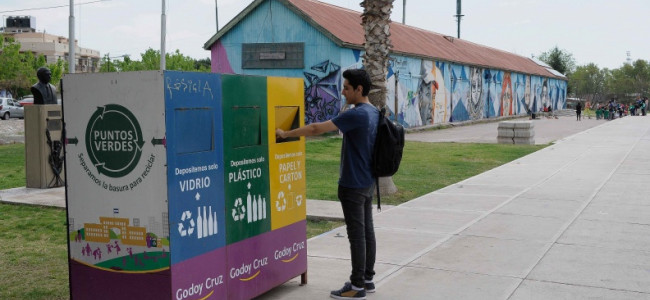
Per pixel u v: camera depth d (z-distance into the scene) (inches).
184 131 165.0
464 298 211.6
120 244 166.2
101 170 166.2
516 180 518.3
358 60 1171.9
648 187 470.9
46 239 316.2
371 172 206.2
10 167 622.2
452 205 397.4
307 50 1137.4
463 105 1777.8
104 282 169.8
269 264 205.9
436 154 792.3
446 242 294.2
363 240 207.3
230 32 1196.5
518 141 954.1
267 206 204.2
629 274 240.1
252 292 197.2
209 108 174.9
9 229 339.0
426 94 1478.8
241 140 190.1
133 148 161.3
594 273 241.3
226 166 182.7
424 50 1480.1
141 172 161.2
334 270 248.1
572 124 1705.2
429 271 244.7
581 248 281.3
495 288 222.5
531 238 301.7
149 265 162.9
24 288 231.5
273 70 1167.0
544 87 2834.6
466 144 963.3
